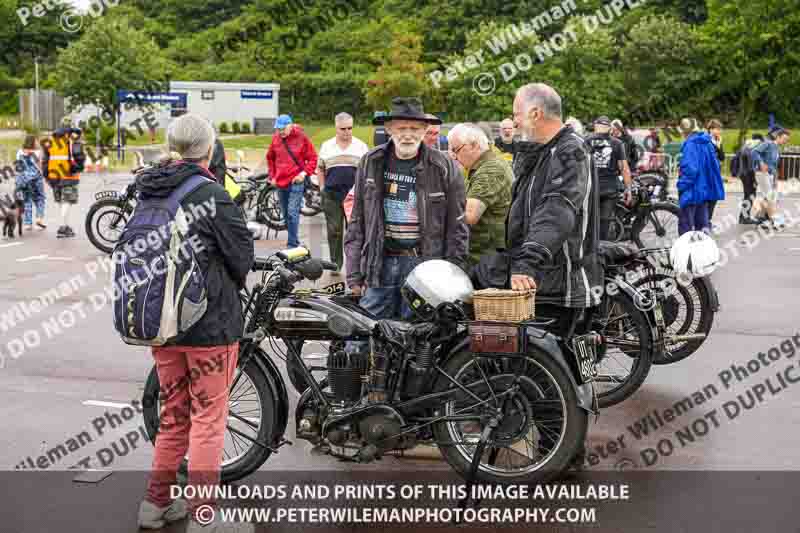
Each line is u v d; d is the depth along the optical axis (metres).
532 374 4.55
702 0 47.53
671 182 24.34
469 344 4.44
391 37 46.28
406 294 4.51
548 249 4.33
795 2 31.42
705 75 34.03
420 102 5.13
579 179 4.45
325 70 49.94
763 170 16.08
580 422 4.36
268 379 4.43
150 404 4.50
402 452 4.76
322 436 4.50
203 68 49.25
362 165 5.25
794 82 32.44
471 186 5.93
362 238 5.31
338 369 4.46
